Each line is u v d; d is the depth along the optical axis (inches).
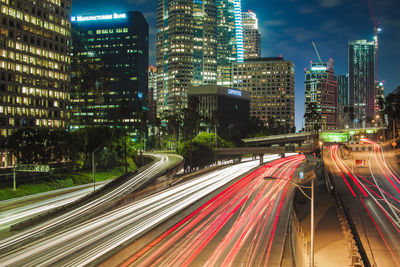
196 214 2421.3
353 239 1293.1
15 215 2546.8
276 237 1903.3
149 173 4033.0
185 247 1745.8
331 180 3112.7
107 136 5172.2
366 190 2765.7
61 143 4503.0
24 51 5546.3
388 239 1617.9
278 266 1493.6
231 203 2765.7
